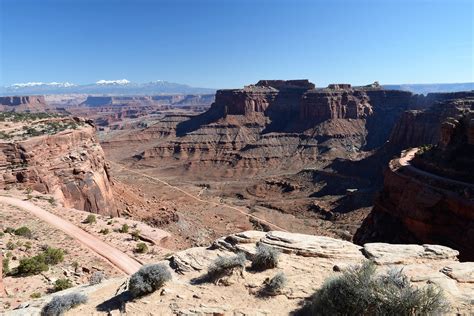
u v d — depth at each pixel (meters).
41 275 31.86
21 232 41.84
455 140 58.62
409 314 11.64
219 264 16.47
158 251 43.94
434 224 44.88
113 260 39.25
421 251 17.33
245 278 16.25
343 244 18.47
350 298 12.20
